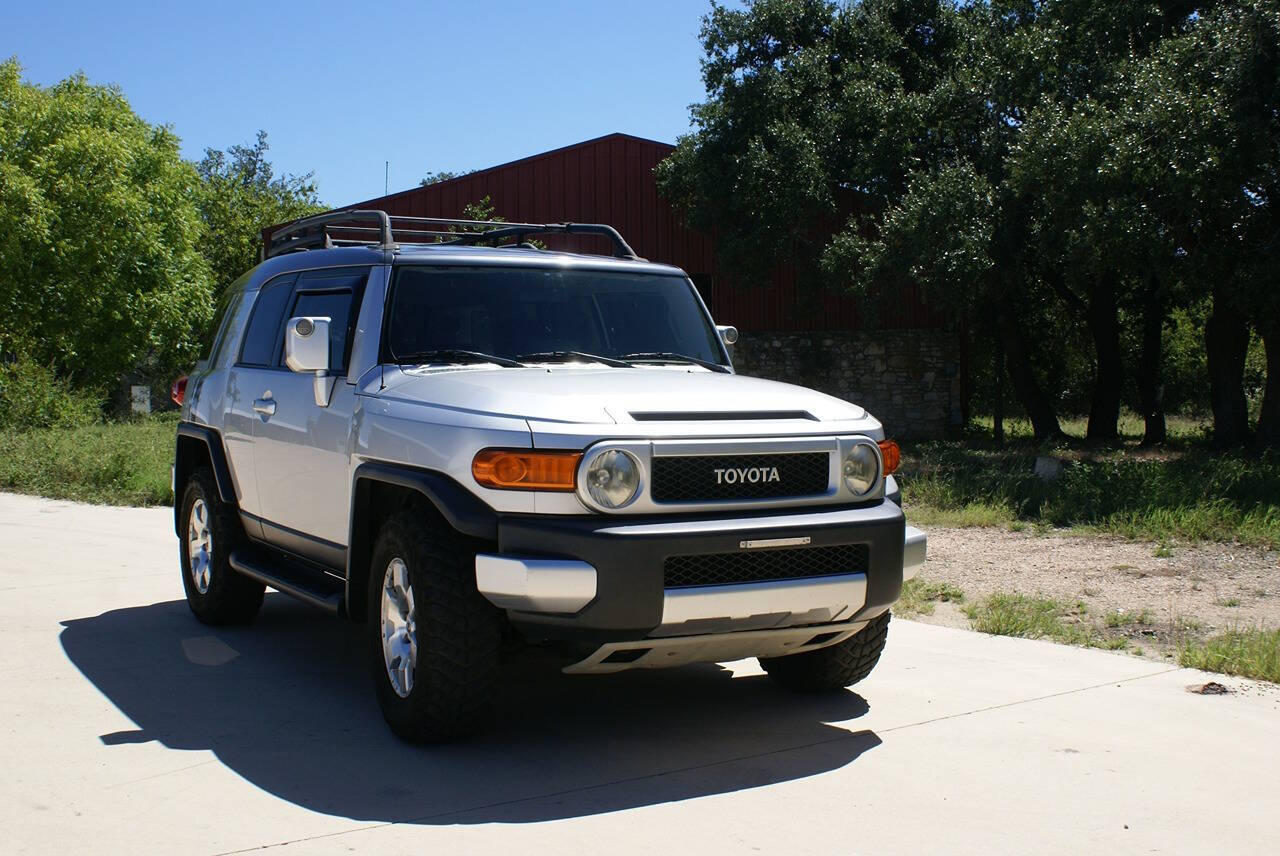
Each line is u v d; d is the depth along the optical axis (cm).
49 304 3123
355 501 497
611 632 425
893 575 473
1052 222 1889
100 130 3253
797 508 461
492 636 445
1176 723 505
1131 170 1641
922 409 2780
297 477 568
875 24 2455
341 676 579
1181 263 1712
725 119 2458
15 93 3169
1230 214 1677
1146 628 701
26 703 523
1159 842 375
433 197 2648
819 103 2425
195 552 700
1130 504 1172
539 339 545
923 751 467
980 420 3412
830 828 383
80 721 497
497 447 430
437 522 455
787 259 2505
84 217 3125
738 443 447
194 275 3531
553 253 592
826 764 450
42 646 633
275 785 419
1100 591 816
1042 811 401
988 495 1302
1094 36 2023
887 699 545
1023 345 2464
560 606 420
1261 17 1542
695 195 2597
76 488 1393
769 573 447
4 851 357
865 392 2792
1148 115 1619
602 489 425
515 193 2662
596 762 450
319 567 580
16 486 1447
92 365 3209
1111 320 2428
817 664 536
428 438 457
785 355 2791
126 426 2334
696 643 445
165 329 3353
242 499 646
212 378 698
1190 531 1036
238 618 682
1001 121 2170
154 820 384
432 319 532
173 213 3475
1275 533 1007
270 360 626
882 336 2784
